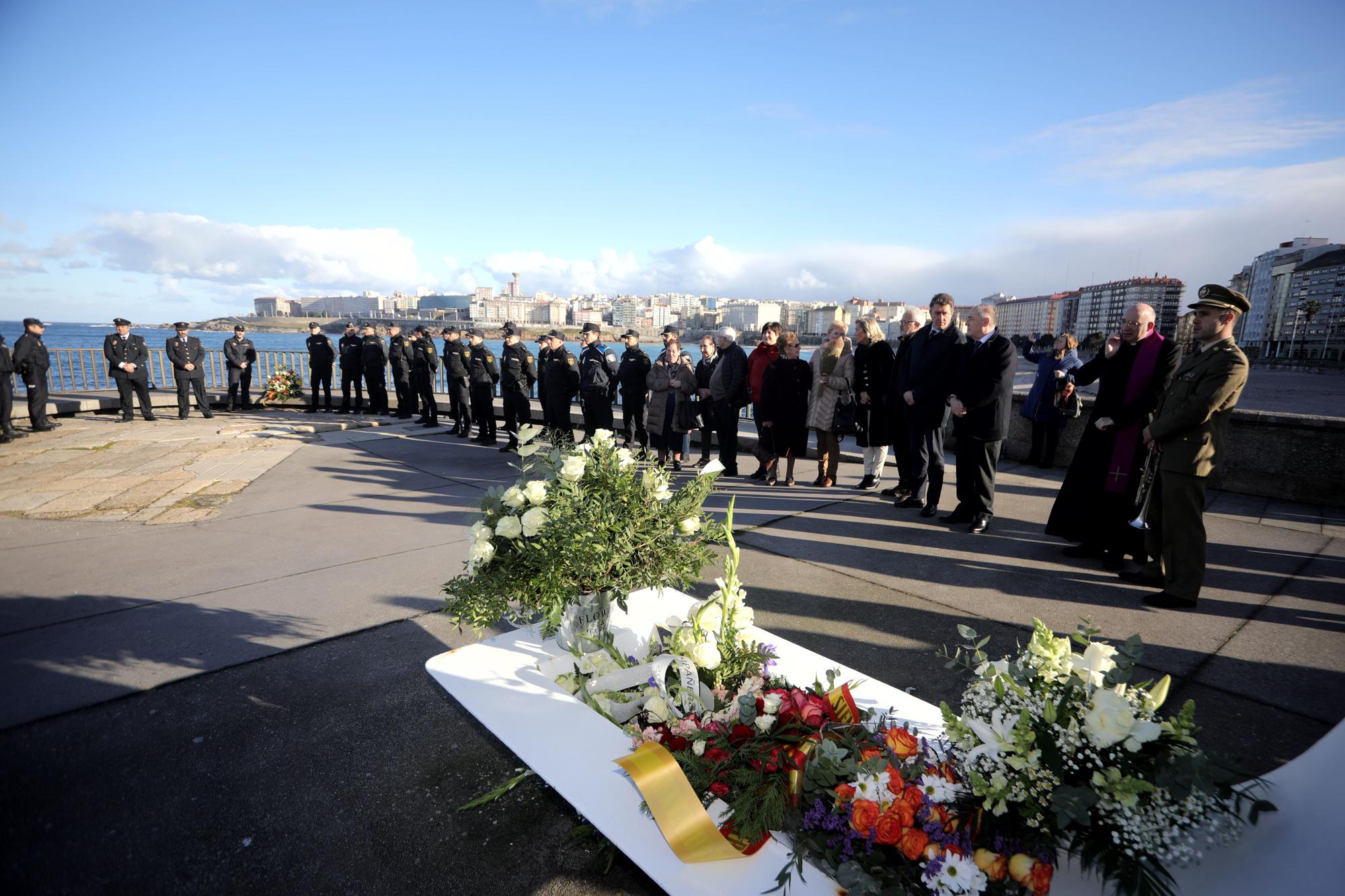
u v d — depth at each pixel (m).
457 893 1.84
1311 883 1.11
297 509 6.34
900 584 4.30
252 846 2.02
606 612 2.25
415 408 13.91
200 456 9.01
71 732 2.63
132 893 1.84
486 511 2.31
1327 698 2.91
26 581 4.35
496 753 2.50
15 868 1.93
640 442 9.64
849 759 1.46
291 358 17.91
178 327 12.88
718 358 7.86
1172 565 3.91
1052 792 1.20
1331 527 5.60
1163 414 3.92
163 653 3.31
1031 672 1.43
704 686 1.94
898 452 6.56
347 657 3.28
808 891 1.26
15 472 8.00
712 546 5.05
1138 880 1.15
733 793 1.49
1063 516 4.94
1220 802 1.18
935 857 1.25
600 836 2.01
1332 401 26.03
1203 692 2.96
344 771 2.39
